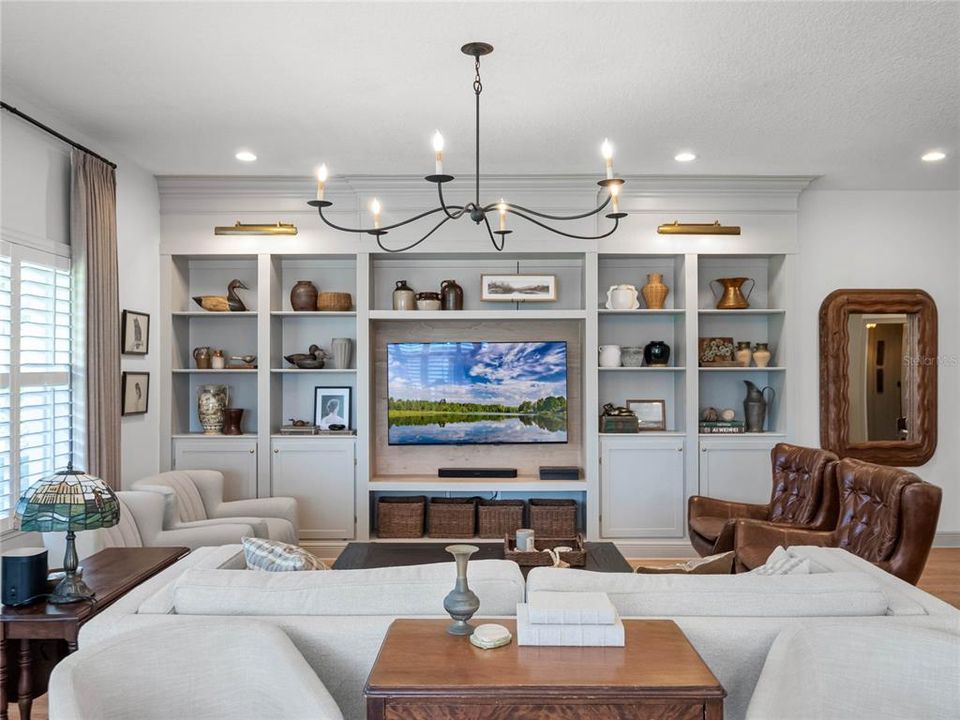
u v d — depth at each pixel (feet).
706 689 5.22
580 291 18.94
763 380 19.17
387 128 13.78
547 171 16.84
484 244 17.63
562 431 18.88
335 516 17.83
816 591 6.76
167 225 17.66
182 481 14.97
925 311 18.54
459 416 18.90
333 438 17.83
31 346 12.48
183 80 11.46
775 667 5.56
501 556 13.20
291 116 13.10
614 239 17.80
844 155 15.71
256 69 11.05
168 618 6.48
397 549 13.84
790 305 18.07
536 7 9.22
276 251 17.72
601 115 13.12
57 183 13.29
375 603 6.70
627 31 9.87
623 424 18.02
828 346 18.42
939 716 5.67
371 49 10.37
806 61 10.86
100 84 11.61
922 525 10.68
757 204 17.94
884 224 18.78
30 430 12.39
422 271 19.03
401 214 17.61
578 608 6.00
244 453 17.79
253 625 6.07
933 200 18.86
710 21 9.62
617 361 18.26
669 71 11.20
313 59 10.70
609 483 17.92
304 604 6.68
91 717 5.04
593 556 13.10
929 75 11.41
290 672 5.60
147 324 16.67
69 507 8.08
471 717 5.24
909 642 5.82
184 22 9.57
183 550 10.52
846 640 5.93
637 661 5.62
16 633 7.79
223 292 18.88
